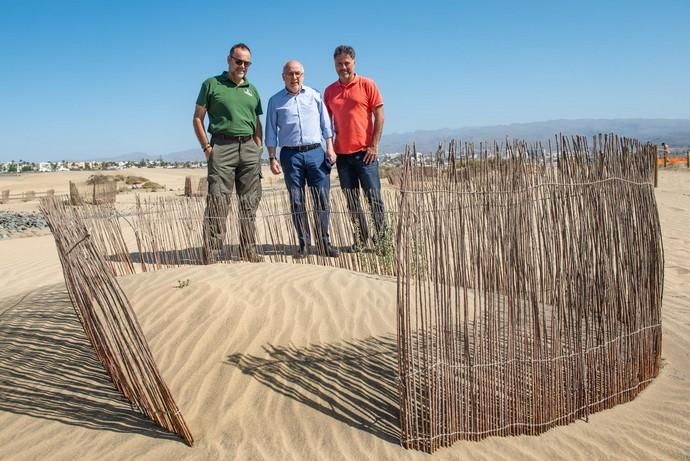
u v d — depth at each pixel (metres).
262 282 5.75
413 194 3.49
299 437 3.62
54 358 4.69
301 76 7.63
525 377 3.85
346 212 7.52
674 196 17.48
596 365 4.19
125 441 3.61
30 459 3.48
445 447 3.60
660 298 4.75
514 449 3.65
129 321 3.60
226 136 7.59
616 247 4.27
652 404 4.30
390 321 5.05
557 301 3.94
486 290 3.72
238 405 3.94
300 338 4.73
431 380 3.55
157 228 8.33
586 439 3.81
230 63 7.49
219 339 4.65
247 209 7.64
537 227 3.88
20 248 12.30
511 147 3.78
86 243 3.75
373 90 7.76
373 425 3.73
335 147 8.02
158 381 3.56
